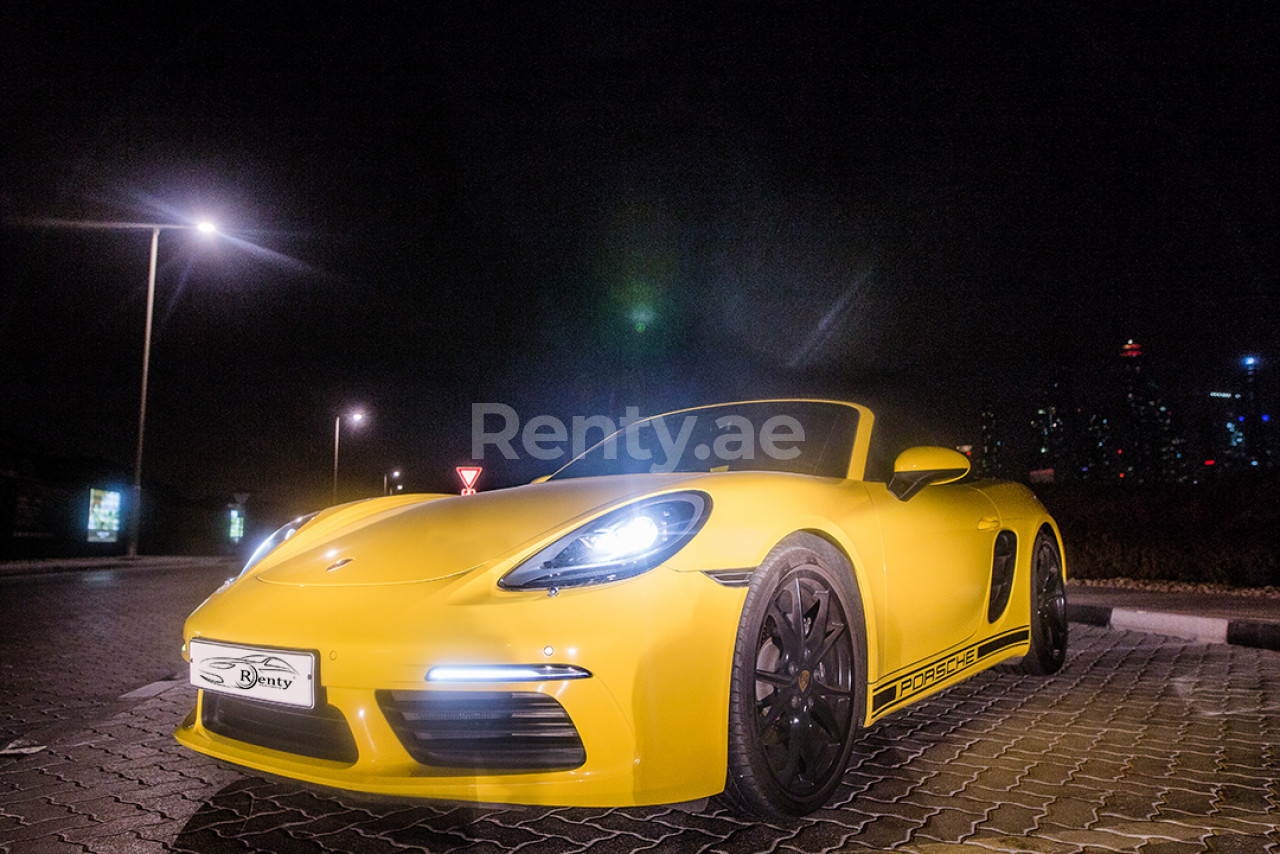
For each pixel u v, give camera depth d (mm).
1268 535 7391
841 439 2996
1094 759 2615
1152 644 4984
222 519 37312
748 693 1945
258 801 2350
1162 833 2002
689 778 1837
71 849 2027
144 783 2521
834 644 2297
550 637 1773
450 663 1776
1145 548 8336
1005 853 1890
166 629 6508
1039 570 3867
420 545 2184
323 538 2631
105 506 25906
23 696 3988
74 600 9039
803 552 2188
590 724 1770
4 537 20906
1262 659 4422
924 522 2807
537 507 2297
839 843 1965
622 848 1964
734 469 3059
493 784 1782
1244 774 2459
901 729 2979
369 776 1836
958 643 2982
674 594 1871
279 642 1955
